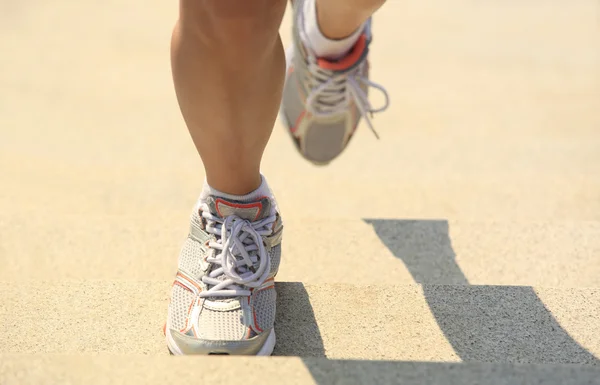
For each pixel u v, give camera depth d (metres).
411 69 8.55
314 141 4.03
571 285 3.18
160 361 2.12
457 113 7.28
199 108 2.38
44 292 2.86
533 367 2.12
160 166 6.18
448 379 2.09
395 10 10.73
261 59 2.30
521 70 8.59
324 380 2.07
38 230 3.52
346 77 3.61
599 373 2.10
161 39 9.58
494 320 2.70
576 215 4.57
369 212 4.61
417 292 2.87
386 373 2.11
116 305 2.81
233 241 2.60
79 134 6.84
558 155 6.21
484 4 11.16
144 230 3.56
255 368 2.11
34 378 2.06
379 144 6.44
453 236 3.53
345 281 3.22
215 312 2.56
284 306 2.81
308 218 3.67
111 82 8.21
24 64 8.61
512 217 4.52
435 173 5.76
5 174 5.64
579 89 8.02
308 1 3.45
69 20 10.12
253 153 2.50
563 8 11.04
